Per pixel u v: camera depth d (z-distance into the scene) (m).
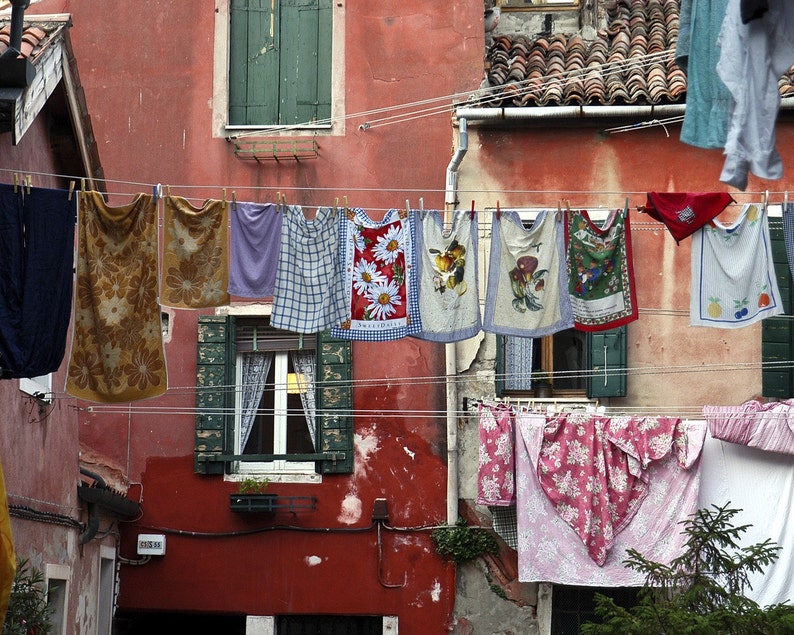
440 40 16.06
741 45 8.10
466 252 11.44
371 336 11.23
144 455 15.59
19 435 11.98
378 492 15.28
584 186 15.35
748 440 13.76
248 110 16.27
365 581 15.12
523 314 11.41
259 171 15.98
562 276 11.38
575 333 15.30
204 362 15.58
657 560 13.78
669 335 15.09
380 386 15.47
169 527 15.42
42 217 10.57
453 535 14.89
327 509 15.31
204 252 10.90
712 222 11.36
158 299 10.80
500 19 17.56
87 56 16.31
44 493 12.71
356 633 15.27
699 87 8.69
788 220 11.16
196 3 16.36
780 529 13.77
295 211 11.11
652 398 14.98
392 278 11.30
